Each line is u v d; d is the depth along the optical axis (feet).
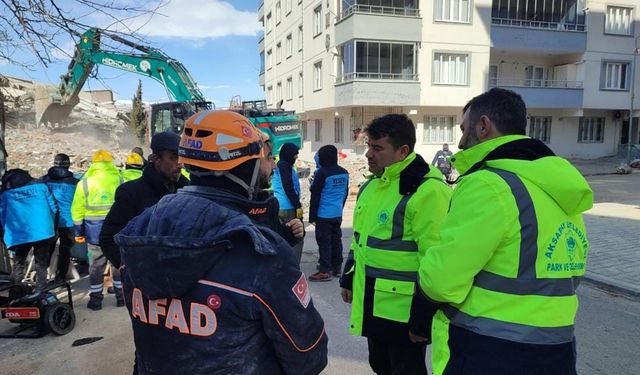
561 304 5.41
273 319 4.27
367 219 8.21
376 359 8.71
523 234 5.30
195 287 4.22
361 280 8.16
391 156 7.98
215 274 4.20
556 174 5.39
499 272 5.42
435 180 7.72
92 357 12.76
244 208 4.75
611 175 68.33
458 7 71.72
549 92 78.64
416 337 6.97
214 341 4.19
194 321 4.22
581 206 5.49
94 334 14.37
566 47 78.89
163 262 4.10
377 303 7.88
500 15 76.38
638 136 91.40
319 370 4.69
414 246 7.69
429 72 71.15
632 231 27.27
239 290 4.17
